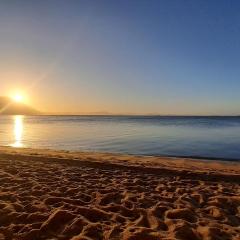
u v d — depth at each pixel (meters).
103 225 4.32
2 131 38.94
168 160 12.73
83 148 19.16
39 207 5.14
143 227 4.18
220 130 38.78
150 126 54.34
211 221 4.70
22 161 11.21
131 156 13.93
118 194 6.21
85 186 6.95
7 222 4.48
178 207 5.38
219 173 8.72
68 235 4.03
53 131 38.50
